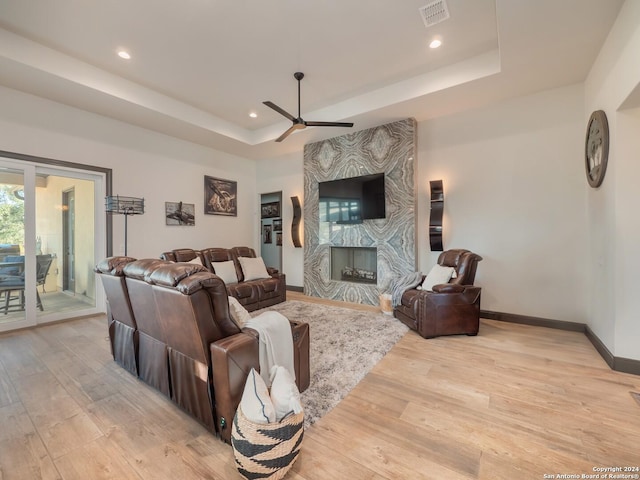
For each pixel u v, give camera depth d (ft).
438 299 10.16
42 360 8.43
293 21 8.38
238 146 17.88
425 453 4.84
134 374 7.49
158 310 5.73
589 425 5.52
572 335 10.46
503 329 11.16
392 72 11.27
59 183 12.26
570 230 10.89
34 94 11.13
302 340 6.71
